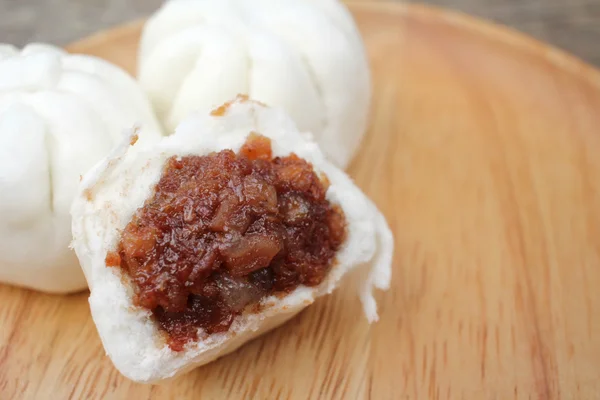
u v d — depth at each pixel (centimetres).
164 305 18
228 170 19
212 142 20
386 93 28
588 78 28
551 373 20
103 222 19
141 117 22
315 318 21
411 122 27
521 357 20
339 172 21
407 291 22
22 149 19
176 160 19
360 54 25
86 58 22
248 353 20
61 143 20
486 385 20
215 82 23
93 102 21
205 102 23
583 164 25
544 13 36
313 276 20
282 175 20
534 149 26
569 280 22
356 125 25
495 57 29
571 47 34
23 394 19
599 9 36
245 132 20
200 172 19
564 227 23
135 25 29
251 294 19
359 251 20
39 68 21
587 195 24
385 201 24
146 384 20
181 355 19
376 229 20
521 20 35
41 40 32
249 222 19
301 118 23
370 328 21
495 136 26
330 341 21
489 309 21
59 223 20
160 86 23
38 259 20
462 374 20
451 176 25
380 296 22
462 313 21
